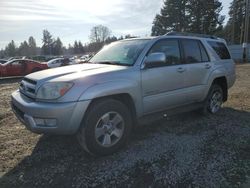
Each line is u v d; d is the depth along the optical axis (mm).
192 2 52375
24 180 3633
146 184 3484
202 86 5906
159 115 5043
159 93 4910
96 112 4031
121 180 3576
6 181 3617
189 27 52562
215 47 6555
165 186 3438
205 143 4723
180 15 53219
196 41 5980
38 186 3494
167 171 3770
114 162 4047
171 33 5418
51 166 3979
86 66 4676
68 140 4867
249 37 52781
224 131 5332
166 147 4547
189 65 5523
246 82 12367
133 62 4621
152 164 3965
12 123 6094
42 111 3783
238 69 20250
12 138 5098
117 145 4320
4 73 19156
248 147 4570
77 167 3930
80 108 3832
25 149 4570
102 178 3627
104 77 4117
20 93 4547
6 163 4090
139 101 4566
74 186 3469
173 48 5328
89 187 3441
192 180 3555
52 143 4777
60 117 3754
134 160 4090
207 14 52438
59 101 3791
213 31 53156
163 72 4910
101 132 4145
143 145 4633
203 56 6070
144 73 4605
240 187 3400
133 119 4637
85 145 4051
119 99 4480
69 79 3875
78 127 3906
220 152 4363
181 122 5891
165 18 54438
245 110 6957
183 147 4547
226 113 6656
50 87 3852
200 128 5512
